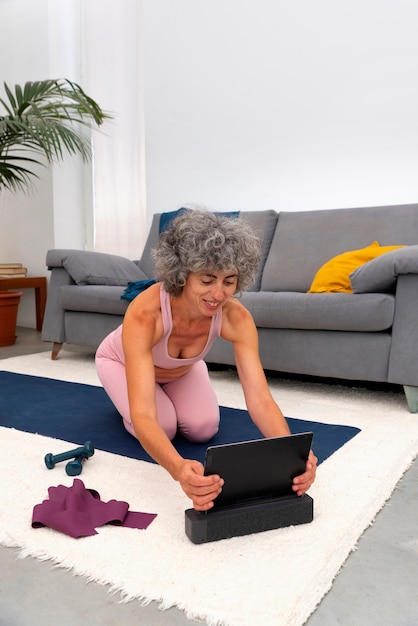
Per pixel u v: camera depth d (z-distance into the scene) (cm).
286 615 102
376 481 163
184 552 124
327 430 211
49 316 353
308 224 343
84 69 478
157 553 123
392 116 343
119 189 462
